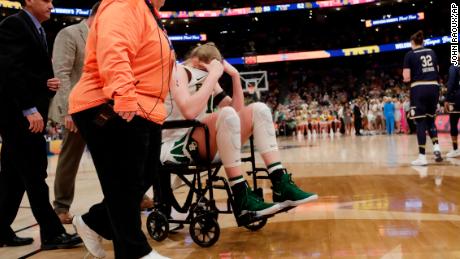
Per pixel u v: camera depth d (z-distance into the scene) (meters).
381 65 27.25
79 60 3.01
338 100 23.66
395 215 2.57
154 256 1.68
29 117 2.25
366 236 2.14
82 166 9.98
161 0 1.87
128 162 1.66
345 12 28.23
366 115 18.05
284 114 20.52
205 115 2.50
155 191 2.41
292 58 26.72
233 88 2.64
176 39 28.14
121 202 1.67
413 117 5.14
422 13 24.72
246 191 2.20
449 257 1.74
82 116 1.67
